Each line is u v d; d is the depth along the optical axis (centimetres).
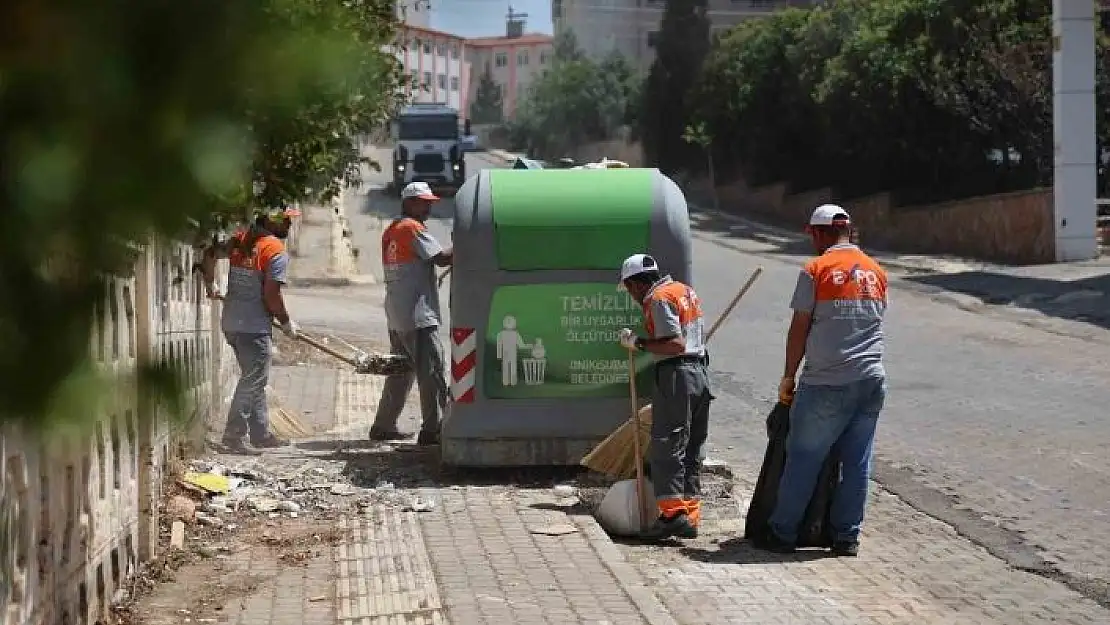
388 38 536
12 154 112
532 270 955
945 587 739
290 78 124
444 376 1106
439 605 655
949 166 3681
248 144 130
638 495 838
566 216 955
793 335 795
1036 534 864
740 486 1006
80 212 113
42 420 116
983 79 3378
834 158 4319
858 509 806
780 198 4834
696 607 687
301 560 757
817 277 784
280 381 1553
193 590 696
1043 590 739
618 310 957
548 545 778
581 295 957
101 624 585
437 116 5072
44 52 111
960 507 940
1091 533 866
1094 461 1088
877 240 3906
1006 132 3428
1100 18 3291
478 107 8156
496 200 960
